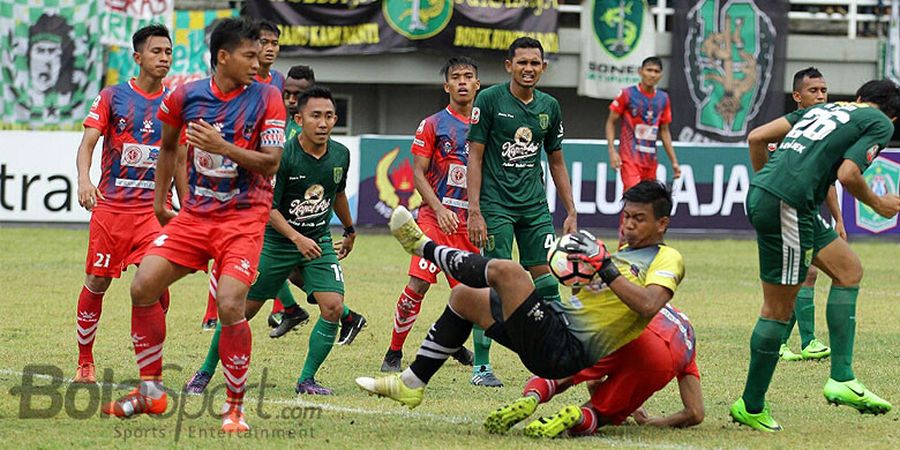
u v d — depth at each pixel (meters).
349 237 26.61
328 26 69.81
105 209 24.75
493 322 18.70
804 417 21.58
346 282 43.00
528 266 26.62
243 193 19.31
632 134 52.47
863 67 74.88
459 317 19.02
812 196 20.14
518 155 26.27
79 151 24.67
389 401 22.53
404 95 76.94
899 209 20.62
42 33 66.31
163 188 20.59
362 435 18.98
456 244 28.80
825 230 21.62
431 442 18.41
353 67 71.25
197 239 19.23
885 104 20.98
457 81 28.53
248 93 19.27
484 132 26.06
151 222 25.08
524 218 26.45
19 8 66.06
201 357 27.53
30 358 26.58
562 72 72.81
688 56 71.38
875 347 30.55
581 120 79.25
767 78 72.06
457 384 25.09
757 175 20.81
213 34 19.05
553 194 59.97
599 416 19.22
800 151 20.31
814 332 31.14
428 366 19.20
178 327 32.31
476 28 70.38
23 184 59.03
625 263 18.75
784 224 20.11
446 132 28.56
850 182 20.03
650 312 18.06
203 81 19.45
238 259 19.06
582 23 72.25
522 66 25.83
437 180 28.88
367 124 77.25
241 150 18.75
